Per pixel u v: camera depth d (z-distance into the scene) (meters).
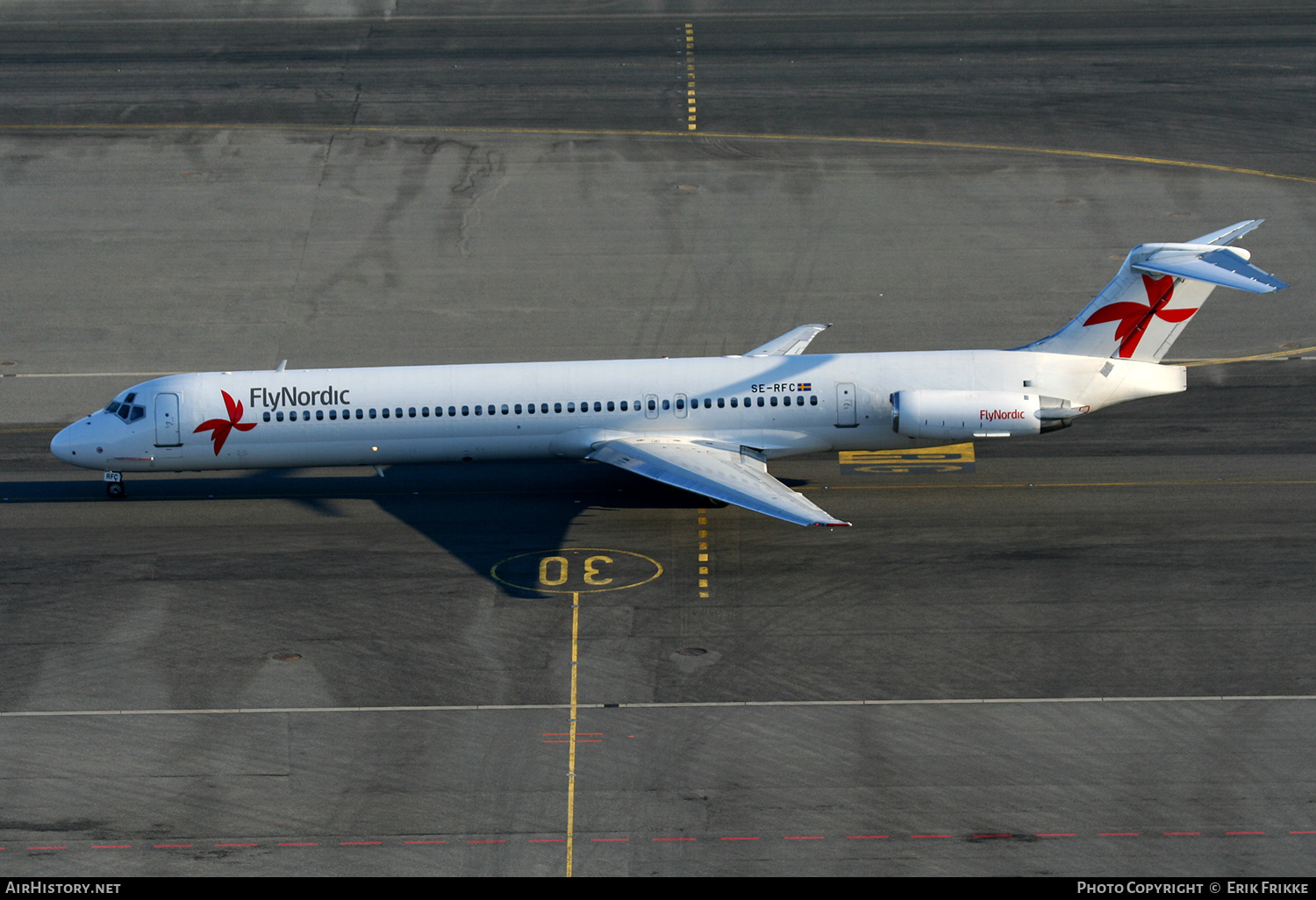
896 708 101.06
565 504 132.62
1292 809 90.56
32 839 88.94
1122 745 96.75
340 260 181.25
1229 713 99.81
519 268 178.88
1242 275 119.75
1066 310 166.88
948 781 93.50
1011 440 142.25
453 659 107.62
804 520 113.06
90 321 168.00
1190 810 90.56
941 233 184.75
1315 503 128.25
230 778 94.62
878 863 86.31
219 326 166.62
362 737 98.69
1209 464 135.88
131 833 89.56
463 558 122.62
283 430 130.38
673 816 90.62
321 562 122.19
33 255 182.00
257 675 105.94
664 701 102.19
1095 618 111.44
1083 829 88.94
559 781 94.06
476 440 131.00
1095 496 130.62
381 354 160.50
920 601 114.56
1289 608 112.19
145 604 115.62
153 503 133.88
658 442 128.75
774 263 178.88
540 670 106.12
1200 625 110.19
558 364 131.75
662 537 125.88
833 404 128.88
